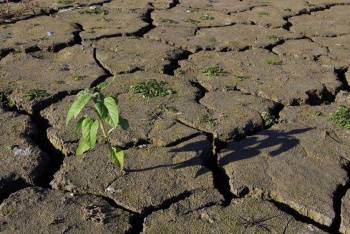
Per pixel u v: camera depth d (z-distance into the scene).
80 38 6.30
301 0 8.38
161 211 2.99
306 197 3.11
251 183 3.24
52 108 4.21
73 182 3.22
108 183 3.22
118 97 4.45
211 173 3.32
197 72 5.18
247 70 5.18
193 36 6.32
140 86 4.60
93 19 7.03
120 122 3.12
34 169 3.36
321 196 3.12
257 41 6.13
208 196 3.12
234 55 5.67
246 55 5.68
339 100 4.64
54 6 7.66
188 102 4.36
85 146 3.11
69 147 3.64
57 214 2.93
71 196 3.10
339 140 3.78
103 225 2.86
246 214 2.96
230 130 3.87
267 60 5.48
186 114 4.12
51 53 5.72
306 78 4.97
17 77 4.90
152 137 3.74
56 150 3.74
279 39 6.22
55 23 6.78
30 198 3.06
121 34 6.32
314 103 4.62
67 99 4.41
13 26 6.66
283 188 3.19
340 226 2.93
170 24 6.83
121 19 7.05
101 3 7.96
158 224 2.89
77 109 2.78
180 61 5.48
